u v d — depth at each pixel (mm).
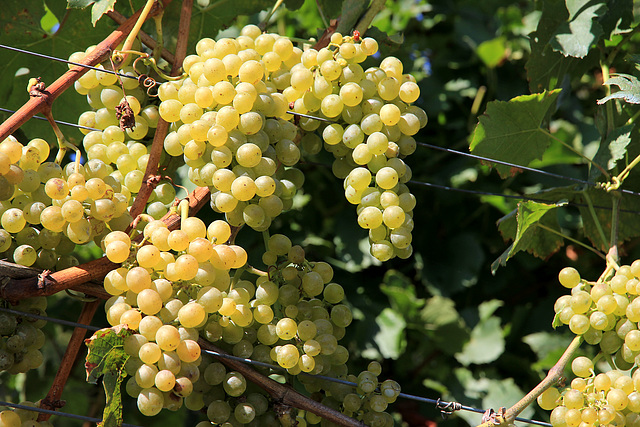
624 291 1030
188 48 1182
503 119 1131
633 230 1205
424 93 1571
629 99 1087
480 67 1645
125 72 1027
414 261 1496
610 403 992
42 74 1154
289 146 992
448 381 1469
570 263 1524
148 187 998
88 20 1138
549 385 1021
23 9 1131
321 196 1430
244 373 975
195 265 926
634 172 1176
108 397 920
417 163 1524
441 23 1760
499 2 1751
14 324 960
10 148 939
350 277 1421
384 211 986
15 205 967
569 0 1175
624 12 1184
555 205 1113
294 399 978
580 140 1646
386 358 1443
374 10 1112
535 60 1199
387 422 994
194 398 977
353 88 986
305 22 1599
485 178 1500
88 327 971
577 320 1028
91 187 949
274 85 1020
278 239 999
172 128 1004
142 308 921
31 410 958
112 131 1016
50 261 975
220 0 1170
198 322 927
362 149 992
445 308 1442
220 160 964
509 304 1579
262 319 979
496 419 1009
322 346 979
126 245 932
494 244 1532
